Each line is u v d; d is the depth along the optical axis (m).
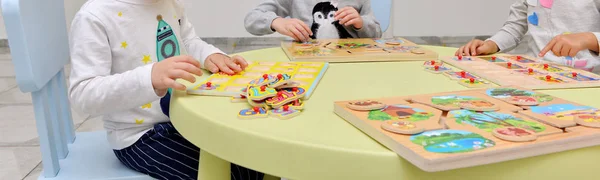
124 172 0.85
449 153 0.42
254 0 3.62
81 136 1.02
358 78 0.77
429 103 0.58
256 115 0.55
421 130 0.47
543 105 0.58
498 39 1.26
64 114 0.96
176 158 0.84
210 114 0.57
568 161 0.47
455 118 0.52
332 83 0.73
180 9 1.08
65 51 0.98
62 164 0.87
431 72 0.82
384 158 0.44
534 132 0.47
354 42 1.10
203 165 0.65
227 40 3.71
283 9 1.54
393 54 0.94
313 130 0.51
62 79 0.96
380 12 1.53
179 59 0.72
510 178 0.45
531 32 1.32
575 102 0.62
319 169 0.46
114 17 0.88
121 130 0.88
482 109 0.55
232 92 0.66
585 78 0.76
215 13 3.64
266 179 0.95
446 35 3.82
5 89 2.34
